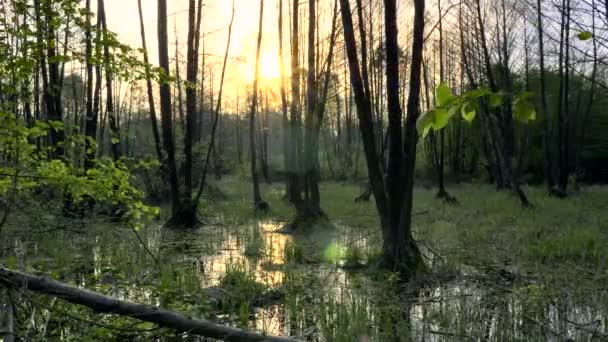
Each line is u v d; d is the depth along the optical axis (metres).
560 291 6.85
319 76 15.67
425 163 37.47
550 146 29.25
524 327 5.57
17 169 4.30
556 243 9.89
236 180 36.31
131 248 9.64
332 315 5.86
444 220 14.84
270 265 8.84
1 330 3.87
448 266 8.30
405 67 19.47
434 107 1.46
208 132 39.09
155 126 17.09
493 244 10.63
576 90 32.09
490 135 27.47
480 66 23.91
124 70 4.54
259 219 16.33
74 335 4.64
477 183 35.81
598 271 7.79
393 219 8.18
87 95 14.65
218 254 10.29
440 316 5.77
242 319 5.71
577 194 24.64
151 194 18.47
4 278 3.86
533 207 17.70
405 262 8.00
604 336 5.18
